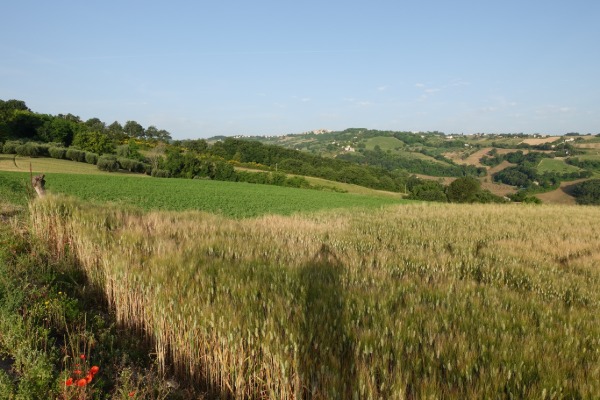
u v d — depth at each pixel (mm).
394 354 3527
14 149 61688
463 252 10234
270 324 3873
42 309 5148
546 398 3016
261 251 8031
